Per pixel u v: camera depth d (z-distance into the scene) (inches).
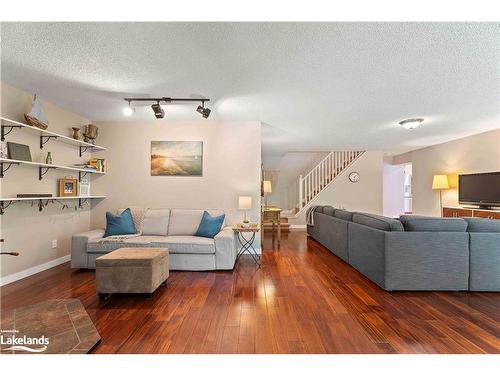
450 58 94.9
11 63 100.7
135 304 101.6
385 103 142.9
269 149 300.4
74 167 157.6
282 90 125.3
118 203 182.5
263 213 228.4
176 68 103.7
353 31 79.1
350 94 129.6
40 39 84.5
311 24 75.6
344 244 161.5
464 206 229.1
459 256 113.2
